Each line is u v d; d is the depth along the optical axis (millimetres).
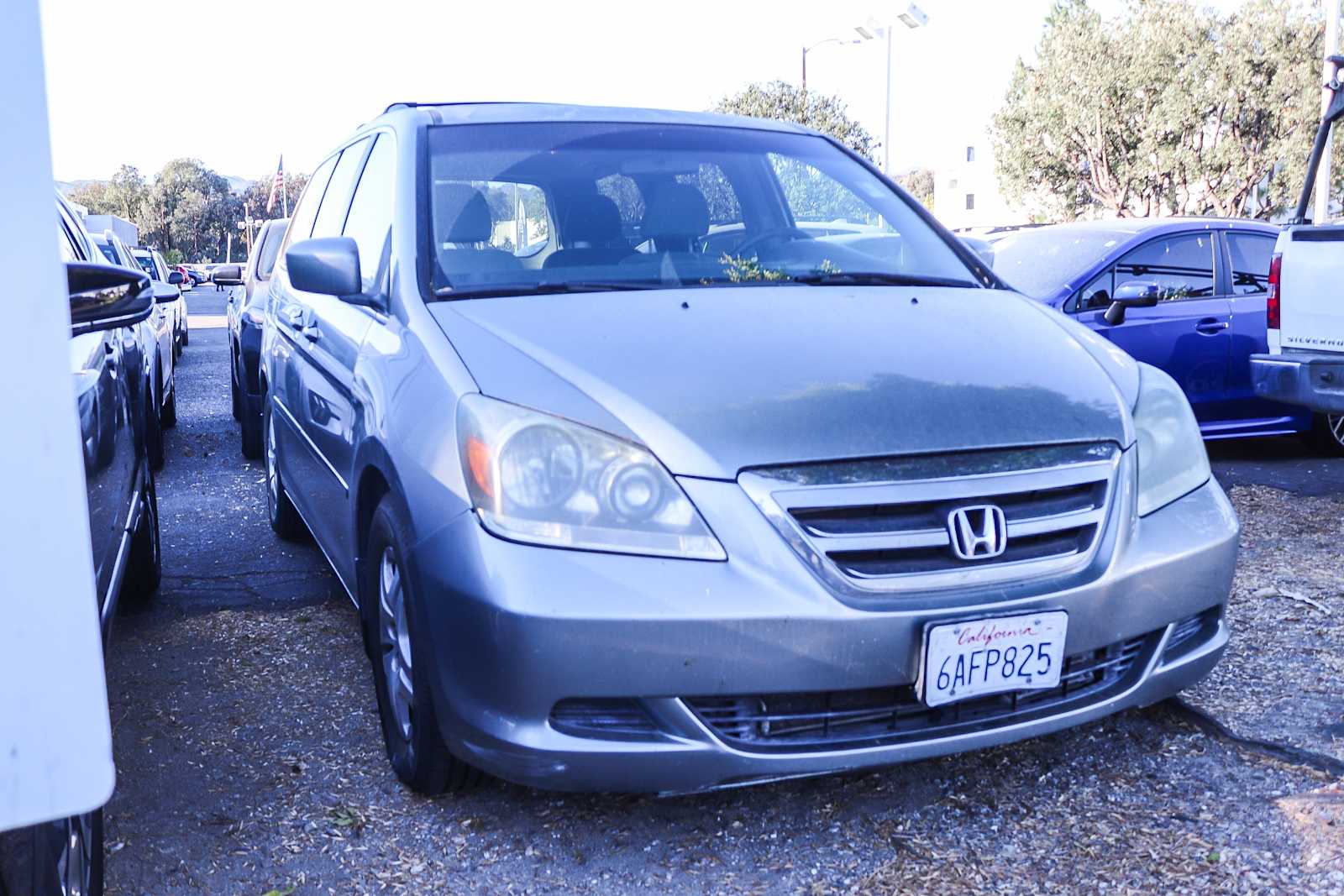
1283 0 26672
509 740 2211
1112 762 2816
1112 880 2307
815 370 2514
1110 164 28984
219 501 6262
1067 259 6996
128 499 3381
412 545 2404
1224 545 2656
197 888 2338
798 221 3482
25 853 1562
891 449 2320
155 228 110750
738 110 27891
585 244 3125
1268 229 7199
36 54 964
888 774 2775
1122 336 6625
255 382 7133
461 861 2424
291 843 2500
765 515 2238
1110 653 2553
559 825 2561
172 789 2762
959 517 2320
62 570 1009
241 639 3879
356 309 3320
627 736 2225
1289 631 3725
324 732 3084
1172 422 2773
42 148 972
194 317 30750
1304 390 5715
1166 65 27266
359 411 2939
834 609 2209
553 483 2236
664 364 2473
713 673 2180
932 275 3375
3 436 977
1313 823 2477
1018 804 2629
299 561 4922
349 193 3912
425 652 2387
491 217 3105
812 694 2295
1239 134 27203
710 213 3332
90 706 1029
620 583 2174
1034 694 2473
